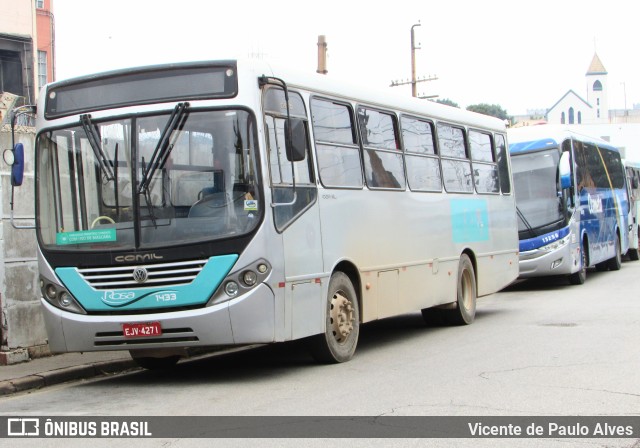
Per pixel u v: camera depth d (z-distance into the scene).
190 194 9.10
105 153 9.36
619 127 100.00
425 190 13.26
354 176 11.16
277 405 7.97
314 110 10.41
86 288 9.25
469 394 8.27
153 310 9.03
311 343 10.35
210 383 9.50
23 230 11.45
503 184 16.89
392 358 10.90
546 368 9.63
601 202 24.75
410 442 6.48
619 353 10.57
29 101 22.78
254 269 8.92
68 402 8.70
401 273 12.27
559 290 20.72
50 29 30.30
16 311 11.26
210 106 9.18
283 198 9.41
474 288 15.00
